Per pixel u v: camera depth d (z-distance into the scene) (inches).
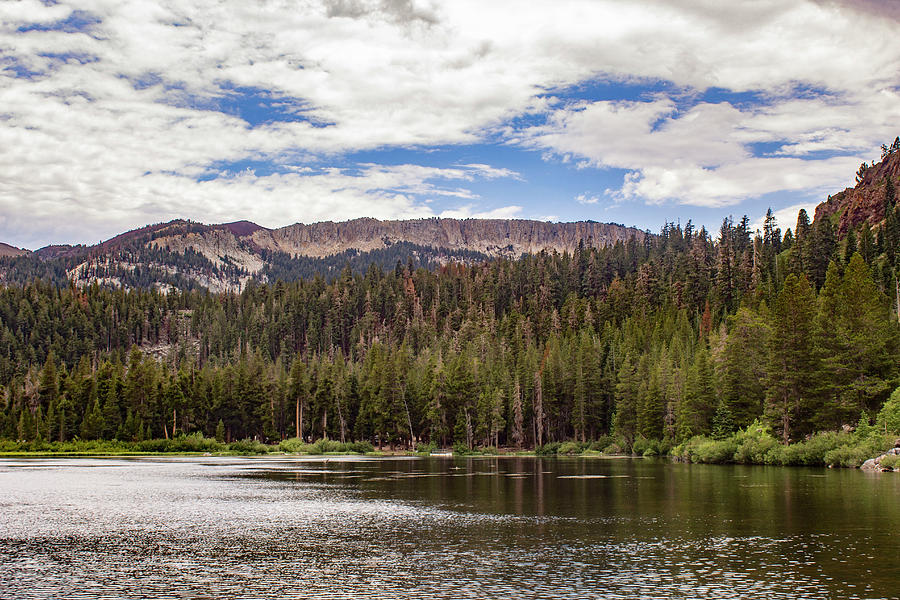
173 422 5910.4
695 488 2255.2
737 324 4062.5
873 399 3321.9
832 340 3351.4
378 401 5861.2
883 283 5595.5
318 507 1894.7
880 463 2723.9
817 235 6476.4
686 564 1119.6
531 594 946.1
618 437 5295.3
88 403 5851.4
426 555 1214.3
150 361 6156.5
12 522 1633.9
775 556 1169.4
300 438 6235.2
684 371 4628.4
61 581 1045.2
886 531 1385.3
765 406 3698.3
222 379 6112.2
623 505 1872.5
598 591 962.1
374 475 3122.5
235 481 2780.5
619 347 6018.7
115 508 1884.8
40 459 4549.7
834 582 994.1
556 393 5851.4
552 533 1427.2
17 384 6830.7
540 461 4387.3
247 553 1245.7
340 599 930.7
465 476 3011.8
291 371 6323.8
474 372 6048.2
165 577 1064.8
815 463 3139.8
